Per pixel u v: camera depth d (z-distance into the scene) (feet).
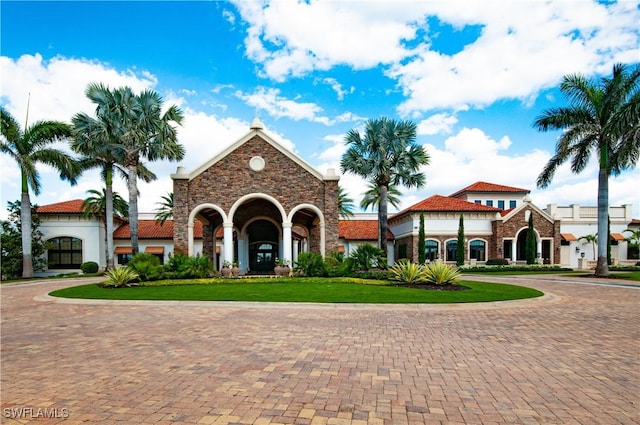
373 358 23.52
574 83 84.48
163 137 88.89
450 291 56.29
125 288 63.52
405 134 94.73
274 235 111.14
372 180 97.45
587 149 88.17
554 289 63.31
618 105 81.05
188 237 83.15
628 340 28.17
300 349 25.66
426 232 131.85
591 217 148.66
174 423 14.82
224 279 72.84
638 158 79.05
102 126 84.99
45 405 16.61
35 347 26.81
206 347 26.32
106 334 30.86
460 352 24.85
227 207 84.64
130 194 87.20
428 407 16.30
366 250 82.69
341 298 49.26
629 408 16.22
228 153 85.51
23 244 103.09
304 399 17.15
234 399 17.16
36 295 60.64
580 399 17.17
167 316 38.93
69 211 125.39
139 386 18.84
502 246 130.11
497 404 16.61
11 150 97.19
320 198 86.33
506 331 31.19
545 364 22.31
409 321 35.42
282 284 66.90
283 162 86.22
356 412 15.79
